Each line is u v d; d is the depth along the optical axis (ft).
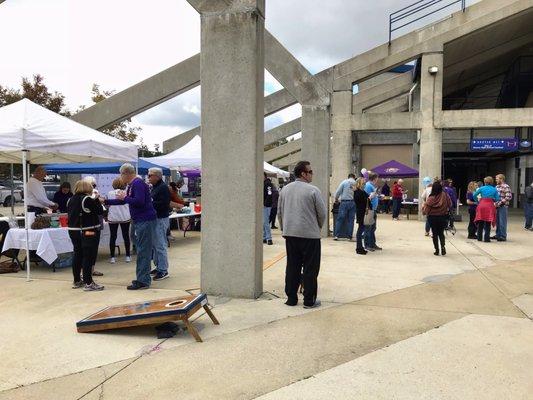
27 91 94.73
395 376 12.61
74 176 57.62
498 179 41.37
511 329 16.46
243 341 15.30
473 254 33.47
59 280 25.03
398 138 85.20
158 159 51.47
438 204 32.50
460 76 90.48
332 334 15.94
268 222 38.96
